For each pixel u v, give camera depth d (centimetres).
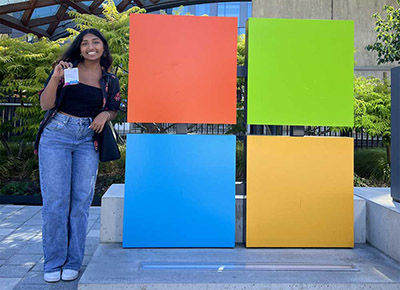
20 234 383
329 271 242
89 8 1584
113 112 262
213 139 290
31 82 629
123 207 300
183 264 250
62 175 244
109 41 623
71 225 255
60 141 242
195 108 288
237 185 310
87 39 248
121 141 796
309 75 296
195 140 288
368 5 1077
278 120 293
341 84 298
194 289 218
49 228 246
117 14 674
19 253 319
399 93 311
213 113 290
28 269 279
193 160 288
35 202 554
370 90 725
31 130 647
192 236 287
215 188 289
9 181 624
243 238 300
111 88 257
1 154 714
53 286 244
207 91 290
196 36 290
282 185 291
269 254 276
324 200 294
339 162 296
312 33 297
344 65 298
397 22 672
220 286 219
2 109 709
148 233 284
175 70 288
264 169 291
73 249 255
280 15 1096
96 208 530
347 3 1083
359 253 282
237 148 712
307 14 1095
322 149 295
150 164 286
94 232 395
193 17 290
